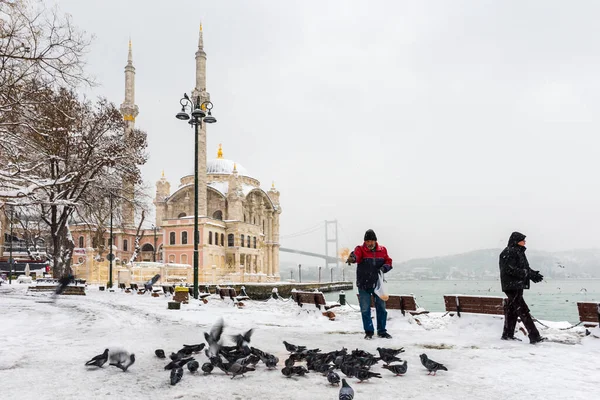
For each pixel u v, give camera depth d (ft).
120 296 90.43
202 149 254.06
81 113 121.39
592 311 31.73
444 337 32.94
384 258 33.27
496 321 35.68
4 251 267.18
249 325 41.01
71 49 66.69
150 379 20.42
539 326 35.88
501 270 30.71
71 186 116.78
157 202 301.02
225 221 269.44
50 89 74.13
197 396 17.76
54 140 100.99
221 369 20.90
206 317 48.16
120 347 28.81
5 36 61.87
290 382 19.84
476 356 25.63
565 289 299.79
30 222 152.56
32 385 19.34
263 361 22.35
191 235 242.58
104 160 115.85
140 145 144.46
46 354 26.53
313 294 48.03
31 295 93.50
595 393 17.99
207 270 210.79
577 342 29.60
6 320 45.91
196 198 81.00
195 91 256.73
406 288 364.17
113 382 19.85
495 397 17.56
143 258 294.25
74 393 18.11
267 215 343.46
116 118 133.49
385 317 33.30
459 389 18.72
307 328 38.93
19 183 90.33
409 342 30.76
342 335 34.55
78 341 31.58
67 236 147.84
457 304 38.86
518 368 22.44
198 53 262.88
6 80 64.18
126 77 282.97
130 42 287.48
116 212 139.33
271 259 340.59
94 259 169.78
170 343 30.53
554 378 20.39
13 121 74.02
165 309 58.90
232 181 281.54
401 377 20.81
